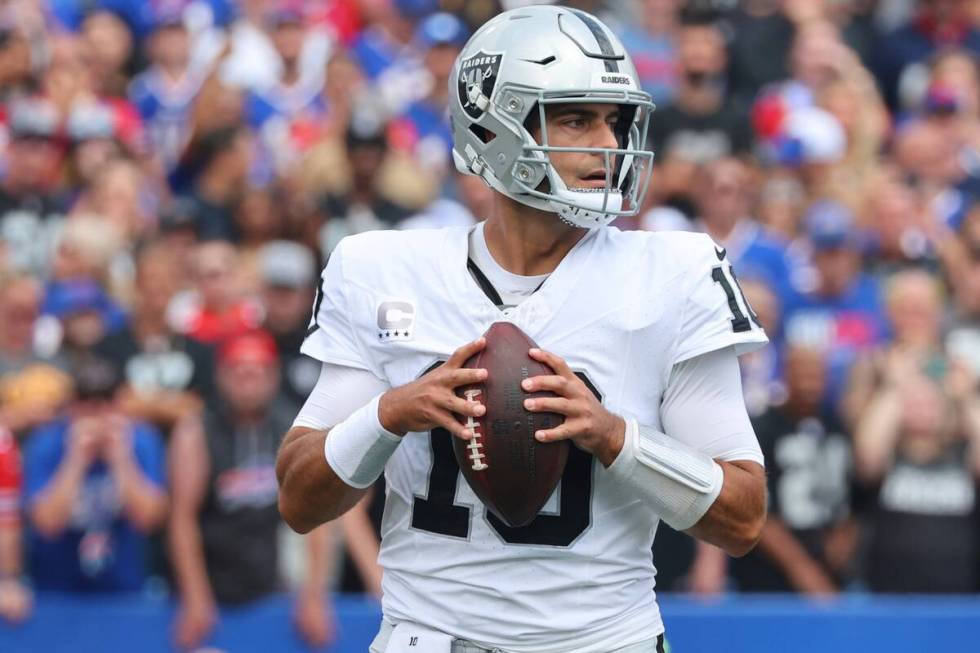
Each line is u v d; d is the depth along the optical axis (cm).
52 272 2286
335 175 2466
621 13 3077
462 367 884
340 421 970
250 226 2322
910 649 1747
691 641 1738
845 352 2142
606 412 881
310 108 2789
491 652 923
